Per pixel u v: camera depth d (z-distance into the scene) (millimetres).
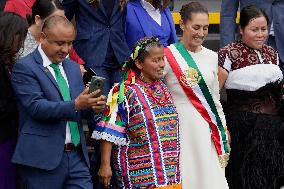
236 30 12625
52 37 8656
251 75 10445
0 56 8922
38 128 8719
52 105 8570
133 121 9273
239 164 10469
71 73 9125
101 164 9398
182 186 9578
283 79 11141
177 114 9531
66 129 8930
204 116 9773
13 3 10625
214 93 9977
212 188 9555
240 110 10555
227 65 10508
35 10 9758
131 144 9328
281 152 10297
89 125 10516
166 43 11086
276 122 10359
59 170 8836
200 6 9773
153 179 9227
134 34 10883
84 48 10852
